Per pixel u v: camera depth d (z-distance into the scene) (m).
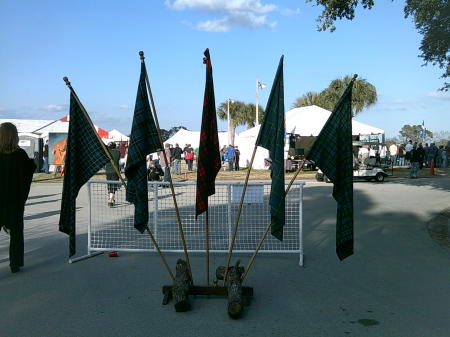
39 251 7.23
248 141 31.81
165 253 7.09
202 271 6.10
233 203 7.05
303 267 6.32
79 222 9.82
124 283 5.57
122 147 26.34
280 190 4.40
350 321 4.38
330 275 5.93
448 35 11.05
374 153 29.88
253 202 7.05
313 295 5.14
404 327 4.25
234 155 28.55
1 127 5.86
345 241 4.71
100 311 4.64
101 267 6.30
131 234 8.12
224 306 4.78
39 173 27.80
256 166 30.95
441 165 33.78
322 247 7.54
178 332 4.12
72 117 4.92
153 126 4.63
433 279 5.74
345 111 4.70
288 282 5.64
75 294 5.16
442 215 10.98
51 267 6.29
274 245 7.19
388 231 8.94
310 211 11.55
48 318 4.45
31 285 5.48
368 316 4.51
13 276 5.86
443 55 11.59
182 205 11.18
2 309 4.69
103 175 25.73
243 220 7.70
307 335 4.06
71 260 6.52
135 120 4.49
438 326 4.27
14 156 5.88
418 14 11.10
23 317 4.47
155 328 4.21
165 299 4.86
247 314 4.57
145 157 4.52
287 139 27.84
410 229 9.15
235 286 4.61
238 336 4.03
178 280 4.78
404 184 19.67
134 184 4.51
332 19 11.91
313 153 4.62
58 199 14.96
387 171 28.25
